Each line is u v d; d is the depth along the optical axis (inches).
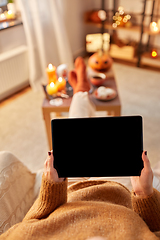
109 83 68.0
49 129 63.5
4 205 29.5
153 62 113.2
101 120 22.7
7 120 83.1
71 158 23.4
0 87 90.7
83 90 57.3
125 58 118.0
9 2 91.4
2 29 86.4
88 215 22.2
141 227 21.4
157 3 102.7
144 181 22.7
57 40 105.8
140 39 108.6
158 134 73.0
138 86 99.7
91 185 33.5
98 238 18.3
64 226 21.4
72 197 29.0
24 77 100.4
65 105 58.6
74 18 117.4
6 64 88.4
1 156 33.8
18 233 20.9
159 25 104.0
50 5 95.8
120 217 21.9
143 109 84.8
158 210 23.3
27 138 74.6
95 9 126.3
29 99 95.0
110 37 122.8
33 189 36.6
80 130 22.8
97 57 70.9
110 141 22.8
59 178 24.5
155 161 63.9
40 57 101.0
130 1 110.0
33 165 65.0
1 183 30.7
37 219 23.9
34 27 94.0
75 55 129.8
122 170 23.4
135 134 22.6
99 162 23.3
